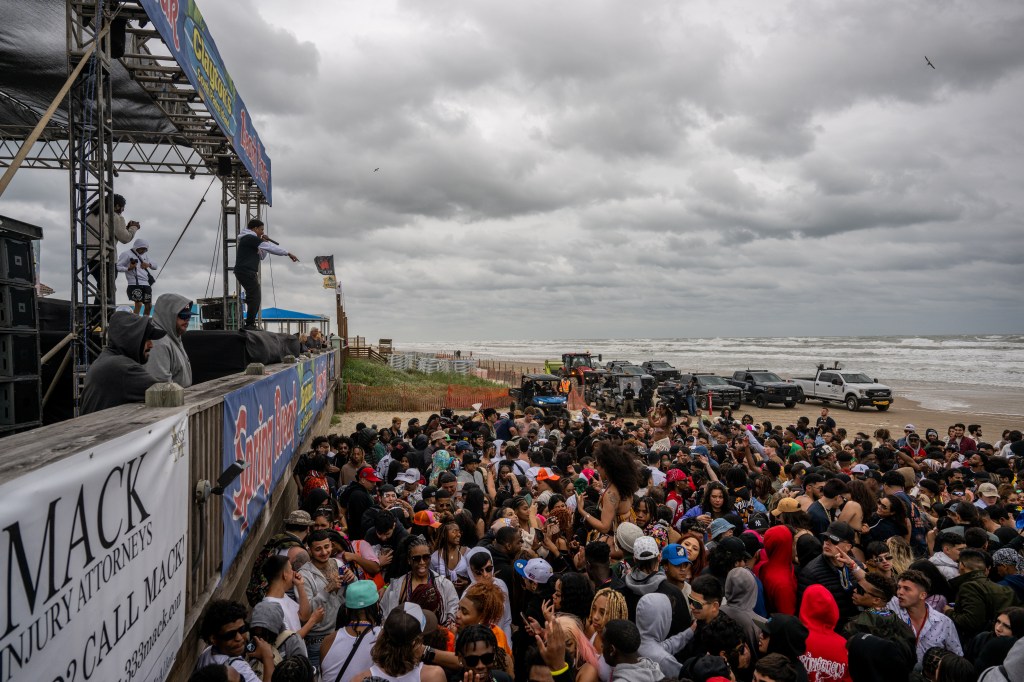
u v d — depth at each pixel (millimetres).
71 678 2164
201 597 4066
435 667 3654
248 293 11094
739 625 4145
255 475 5715
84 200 7430
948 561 5812
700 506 7098
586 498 7910
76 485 2205
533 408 15148
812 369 67625
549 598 4820
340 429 22516
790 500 6355
